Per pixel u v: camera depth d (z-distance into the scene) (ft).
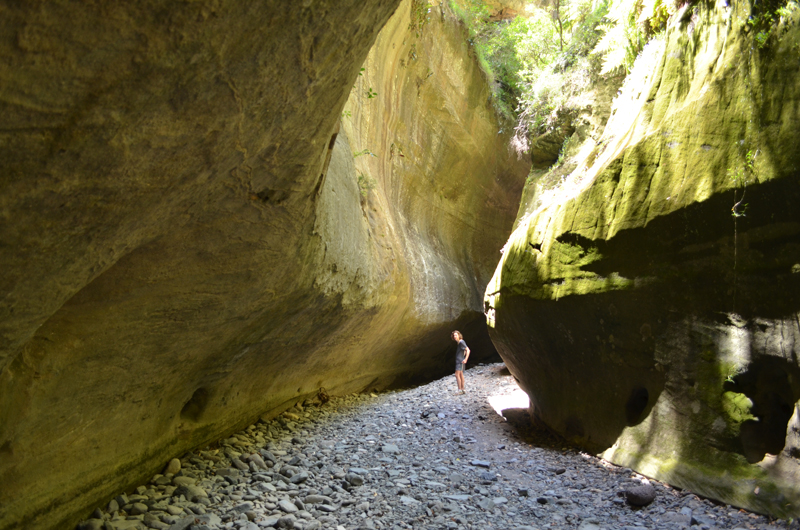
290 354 25.88
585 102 35.42
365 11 9.32
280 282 17.56
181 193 9.55
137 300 12.51
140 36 6.06
